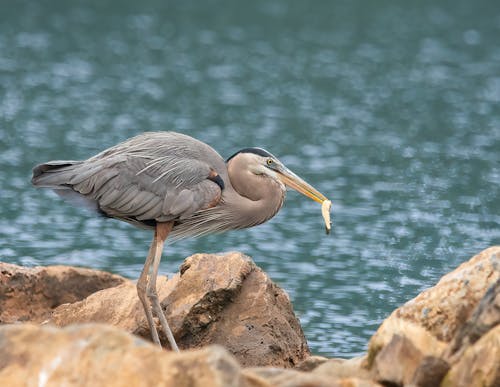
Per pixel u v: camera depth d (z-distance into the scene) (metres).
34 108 30.27
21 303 12.52
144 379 7.16
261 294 11.35
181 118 29.81
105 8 52.81
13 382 7.33
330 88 36.06
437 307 8.95
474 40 47.56
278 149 25.89
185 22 50.31
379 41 46.72
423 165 24.53
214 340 11.16
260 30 48.97
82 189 11.09
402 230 18.66
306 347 11.54
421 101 34.00
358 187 22.08
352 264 16.50
